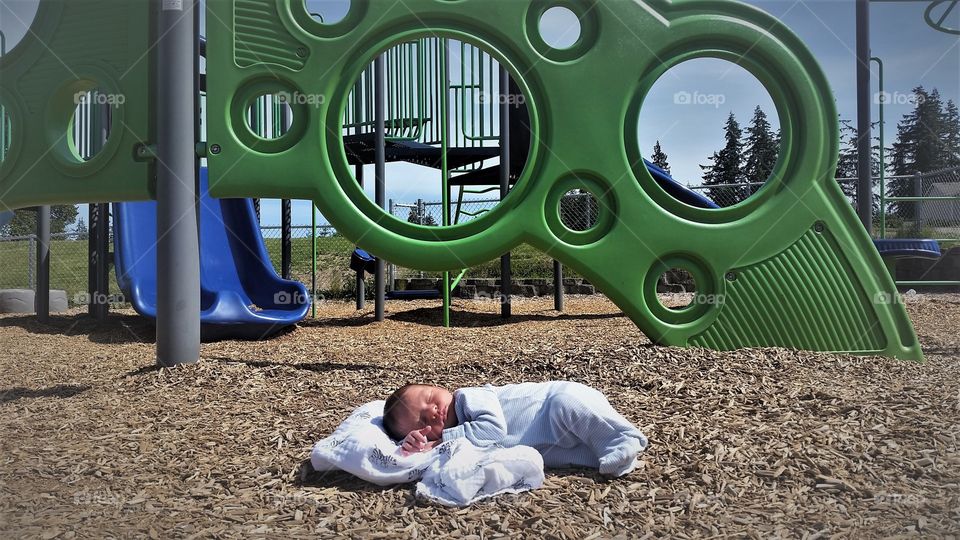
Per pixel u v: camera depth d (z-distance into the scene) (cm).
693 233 612
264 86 617
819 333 612
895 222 1706
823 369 530
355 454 307
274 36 614
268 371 565
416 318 1129
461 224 618
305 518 271
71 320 1048
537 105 619
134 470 332
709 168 3525
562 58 621
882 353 609
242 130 616
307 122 616
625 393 471
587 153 611
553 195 620
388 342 818
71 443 378
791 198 619
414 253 610
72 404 472
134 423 416
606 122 614
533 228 614
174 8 585
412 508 278
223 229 1073
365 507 280
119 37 619
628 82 617
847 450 334
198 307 596
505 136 1000
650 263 615
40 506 285
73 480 320
